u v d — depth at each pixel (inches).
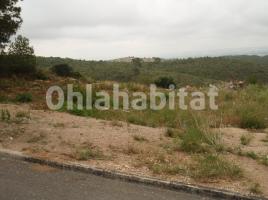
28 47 832.9
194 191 213.6
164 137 329.7
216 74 2618.1
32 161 253.1
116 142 300.7
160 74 2290.8
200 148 284.0
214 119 412.8
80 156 257.8
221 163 247.6
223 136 347.3
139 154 272.4
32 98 540.7
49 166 246.8
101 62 2576.3
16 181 218.2
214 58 3193.9
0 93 581.0
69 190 209.2
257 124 422.0
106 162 252.7
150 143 304.7
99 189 212.5
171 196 208.2
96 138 308.7
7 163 249.0
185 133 321.4
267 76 2469.2
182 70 2810.0
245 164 259.3
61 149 277.0
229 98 617.0
